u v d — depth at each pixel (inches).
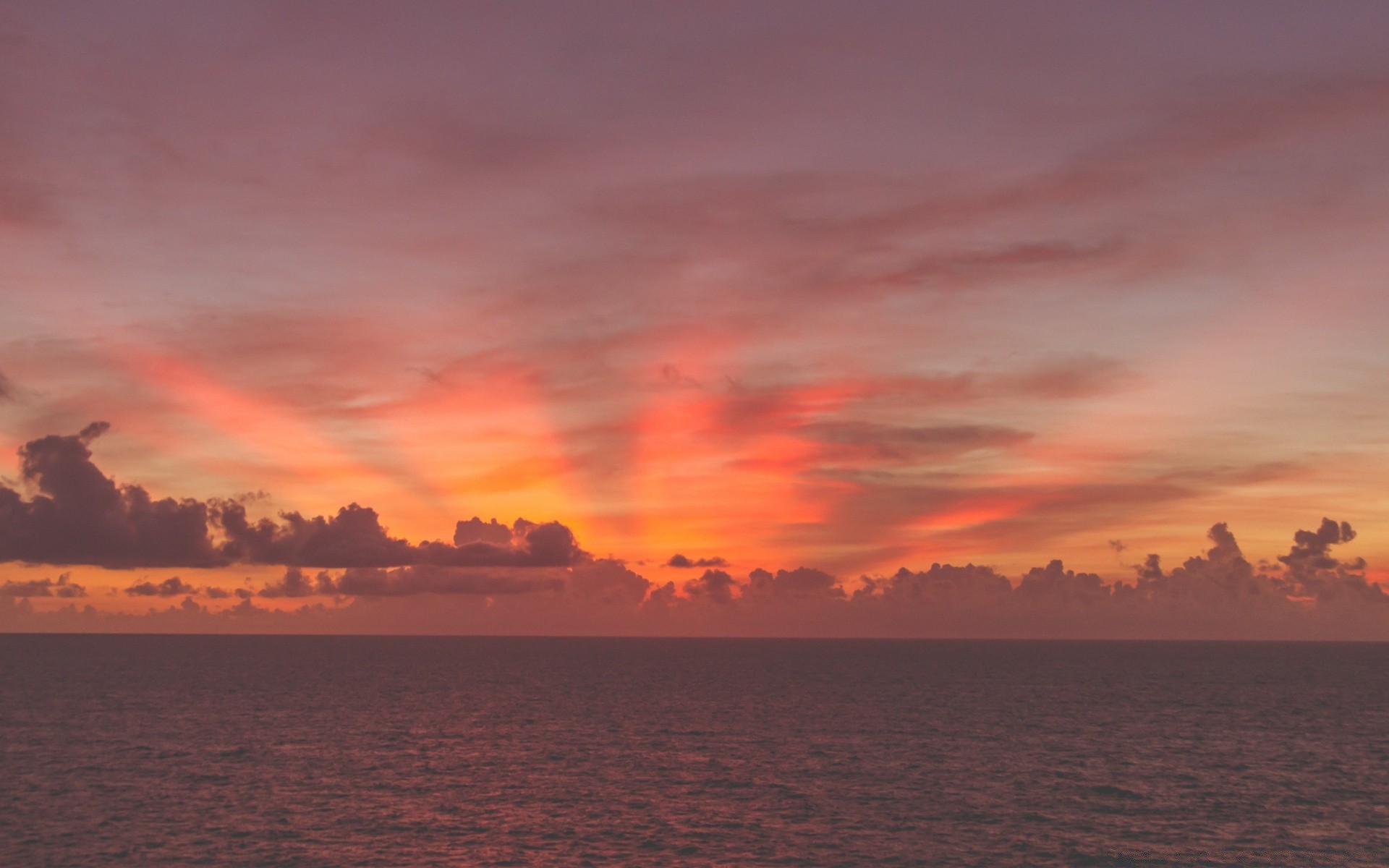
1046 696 5797.2
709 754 3442.4
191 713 4515.3
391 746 3599.9
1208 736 4028.1
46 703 4842.5
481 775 3004.4
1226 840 2295.8
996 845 2230.6
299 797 2642.7
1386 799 2748.5
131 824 2320.4
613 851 2166.6
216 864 2025.1
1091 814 2516.0
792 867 2065.7
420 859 2086.6
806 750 3548.2
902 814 2500.0
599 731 4099.4
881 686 6545.3
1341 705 5428.2
